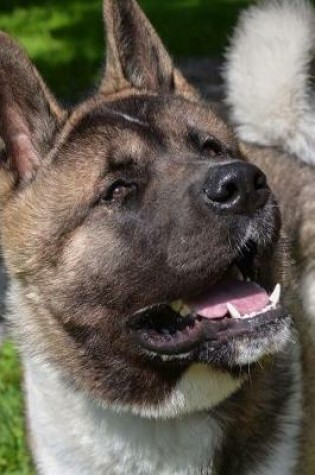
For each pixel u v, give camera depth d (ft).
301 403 28.71
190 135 26.63
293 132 39.11
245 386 26.99
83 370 26.35
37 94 27.27
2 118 26.78
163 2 104.78
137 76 29.89
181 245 24.62
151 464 27.09
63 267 25.99
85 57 83.87
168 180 25.21
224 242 24.18
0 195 26.94
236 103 39.99
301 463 28.60
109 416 26.68
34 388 27.68
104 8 29.60
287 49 39.17
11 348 39.63
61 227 25.99
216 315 24.90
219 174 23.88
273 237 24.86
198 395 25.95
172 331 25.61
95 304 25.85
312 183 35.81
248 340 24.32
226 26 92.02
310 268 33.27
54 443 27.68
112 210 25.54
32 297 26.73
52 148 26.94
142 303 25.45
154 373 25.79
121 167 25.66
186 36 88.53
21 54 27.20
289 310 28.53
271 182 34.81
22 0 109.40
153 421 26.58
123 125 26.27
